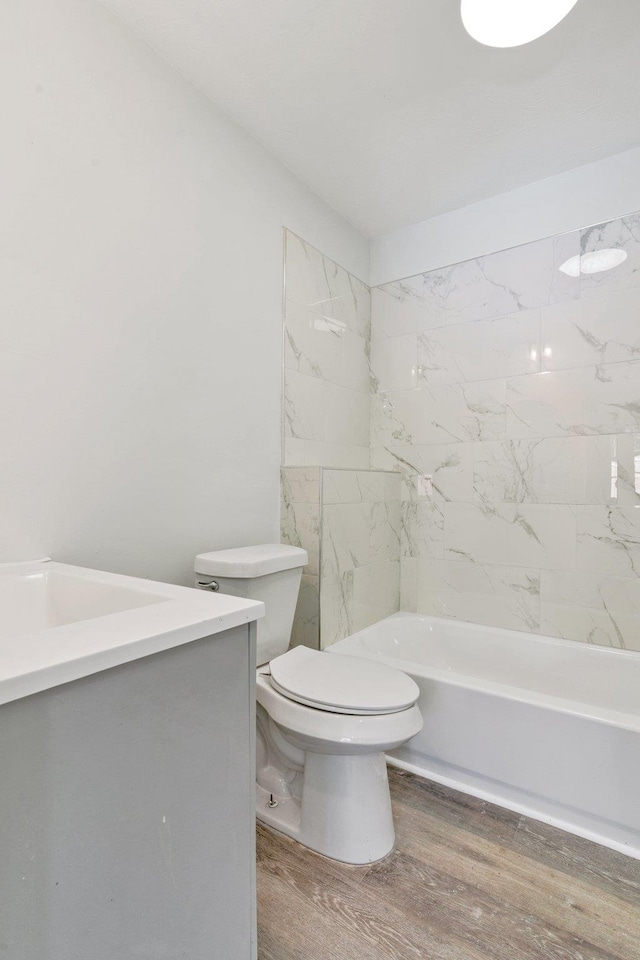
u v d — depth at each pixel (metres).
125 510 1.42
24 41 1.17
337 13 1.37
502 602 2.22
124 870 0.61
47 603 1.11
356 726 1.22
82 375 1.30
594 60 1.51
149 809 0.65
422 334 2.50
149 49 1.48
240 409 1.83
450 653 2.25
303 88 1.65
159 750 0.66
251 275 1.89
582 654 1.94
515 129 1.83
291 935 1.04
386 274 2.62
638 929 1.07
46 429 1.22
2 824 0.49
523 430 2.18
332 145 1.93
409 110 1.74
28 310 1.18
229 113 1.77
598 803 1.35
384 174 2.12
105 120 1.36
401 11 1.36
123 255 1.41
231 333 1.79
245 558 1.50
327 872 1.22
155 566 1.51
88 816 0.57
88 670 0.56
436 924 1.07
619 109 1.72
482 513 2.29
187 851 0.70
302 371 2.17
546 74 1.57
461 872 1.22
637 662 1.82
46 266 1.22
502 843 1.33
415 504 2.50
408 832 1.38
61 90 1.25
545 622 2.11
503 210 2.25
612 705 1.84
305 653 1.58
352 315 2.53
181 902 0.69
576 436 2.05
